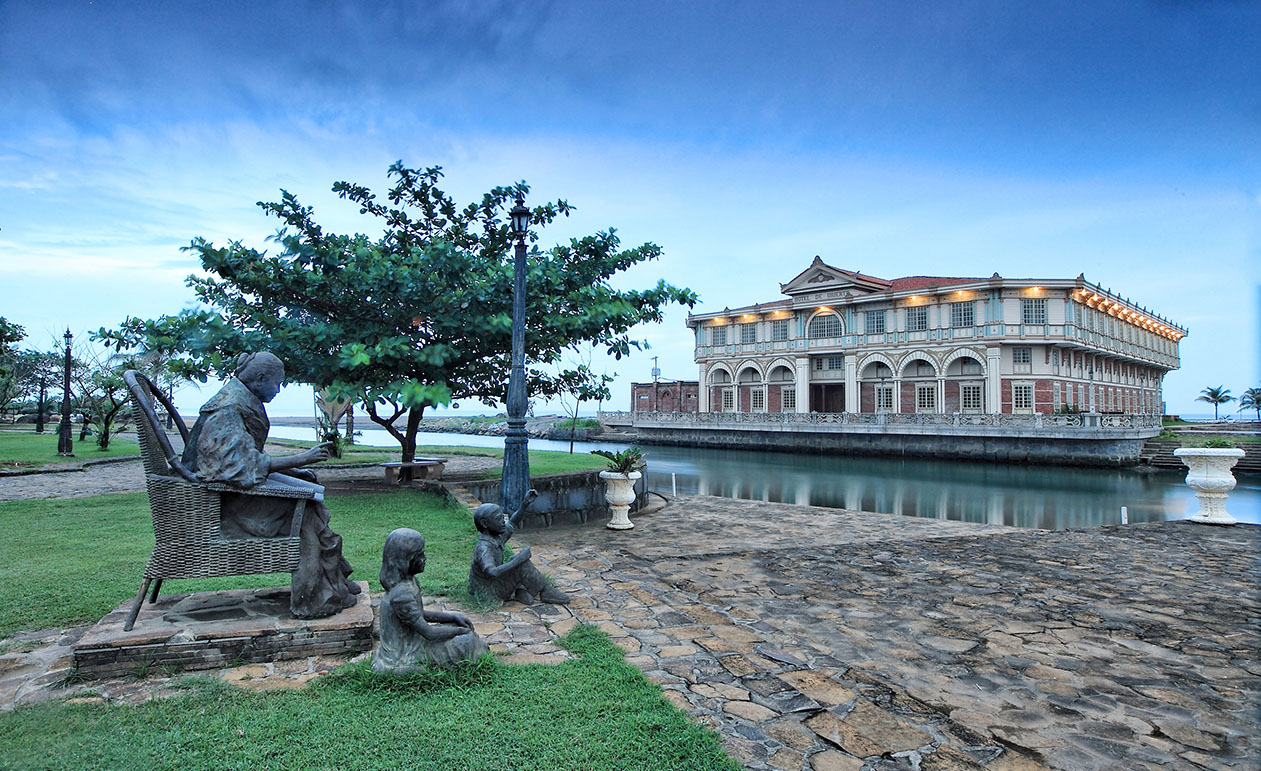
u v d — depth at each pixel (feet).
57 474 56.59
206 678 12.67
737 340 224.33
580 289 44.24
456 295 39.37
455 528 29.45
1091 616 19.72
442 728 10.80
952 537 34.63
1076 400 177.47
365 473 54.03
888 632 17.98
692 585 23.25
